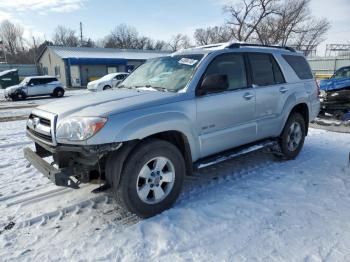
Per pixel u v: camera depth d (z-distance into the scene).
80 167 3.19
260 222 3.33
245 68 4.48
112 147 3.10
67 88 35.19
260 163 5.29
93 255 2.85
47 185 4.49
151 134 3.35
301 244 2.93
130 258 2.79
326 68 31.83
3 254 2.89
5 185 4.50
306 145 6.53
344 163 5.27
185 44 62.66
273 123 4.91
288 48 5.58
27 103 18.38
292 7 39.06
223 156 4.21
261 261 2.71
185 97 3.68
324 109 9.21
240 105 4.27
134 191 3.30
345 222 3.30
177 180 3.64
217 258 2.76
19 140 7.34
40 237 3.17
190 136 3.72
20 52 77.69
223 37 44.75
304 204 3.73
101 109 3.24
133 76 4.78
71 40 78.62
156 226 3.29
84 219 3.52
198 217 3.46
